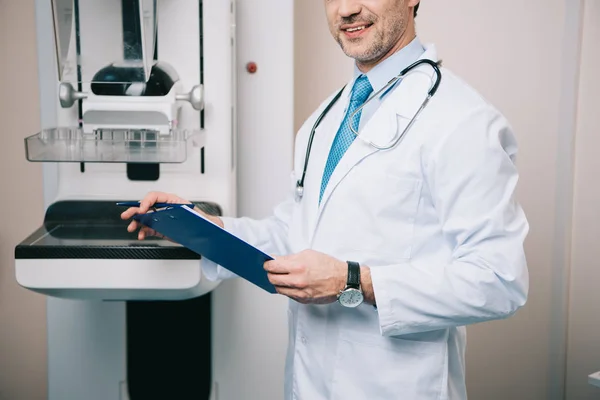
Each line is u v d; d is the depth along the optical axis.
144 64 1.16
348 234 1.08
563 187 1.86
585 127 1.82
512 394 1.96
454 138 1.01
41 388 1.81
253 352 1.56
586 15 1.79
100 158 1.16
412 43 1.14
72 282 1.14
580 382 1.91
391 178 1.05
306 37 1.73
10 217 1.74
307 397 1.13
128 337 1.53
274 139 1.54
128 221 1.33
